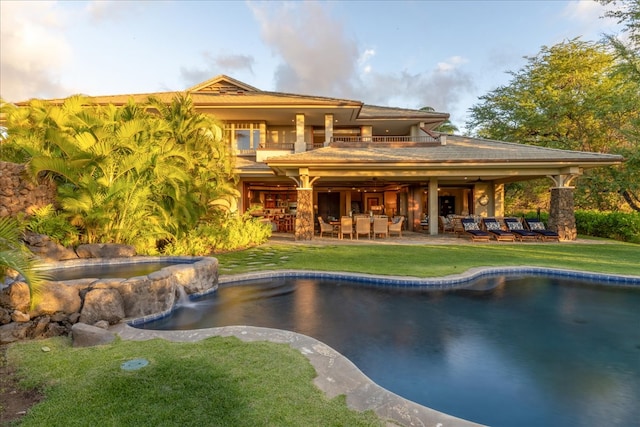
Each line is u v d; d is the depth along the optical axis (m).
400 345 5.05
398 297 7.49
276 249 13.81
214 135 14.55
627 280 8.61
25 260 4.07
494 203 23.12
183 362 3.79
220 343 4.42
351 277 8.90
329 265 10.23
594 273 9.00
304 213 16.95
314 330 5.61
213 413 2.82
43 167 8.66
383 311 6.58
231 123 22.86
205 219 13.28
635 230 16.19
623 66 19.88
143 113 12.19
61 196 9.35
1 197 8.69
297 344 4.47
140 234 10.48
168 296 6.36
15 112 11.09
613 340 5.26
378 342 5.15
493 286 8.37
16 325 4.71
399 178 20.20
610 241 16.20
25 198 9.21
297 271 9.39
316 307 6.83
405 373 4.23
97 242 9.79
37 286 4.17
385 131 26.84
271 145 21.66
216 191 13.15
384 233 18.22
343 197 25.70
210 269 7.93
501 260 11.05
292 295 7.66
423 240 16.94
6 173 8.84
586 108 24.41
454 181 22.86
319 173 17.02
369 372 4.26
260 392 3.18
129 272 7.66
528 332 5.57
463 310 6.64
